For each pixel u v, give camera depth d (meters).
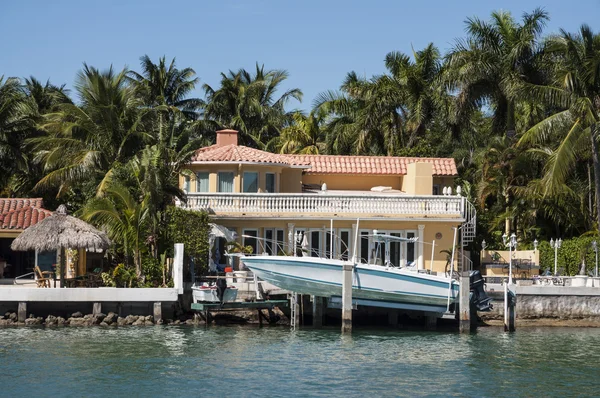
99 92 66.50
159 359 40.38
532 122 79.69
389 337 48.72
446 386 36.41
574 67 62.94
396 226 61.88
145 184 54.28
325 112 92.06
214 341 45.50
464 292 50.16
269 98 105.56
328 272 49.50
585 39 62.44
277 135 102.81
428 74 83.50
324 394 34.59
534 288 54.56
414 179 66.75
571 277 57.62
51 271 56.38
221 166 63.81
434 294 50.38
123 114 66.19
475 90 74.62
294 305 51.34
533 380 37.78
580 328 54.03
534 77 72.69
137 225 53.12
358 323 54.06
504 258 65.88
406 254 61.75
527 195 69.19
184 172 59.31
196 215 55.94
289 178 67.38
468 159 89.69
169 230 55.50
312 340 46.81
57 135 70.00
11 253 60.22
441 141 91.75
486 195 73.06
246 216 60.25
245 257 50.00
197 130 98.94
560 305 54.84
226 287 50.41
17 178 79.19
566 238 73.50
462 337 49.34
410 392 35.25
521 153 71.44
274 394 34.47
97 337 45.66
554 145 72.81
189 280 54.91
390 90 82.00
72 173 64.19
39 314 49.50
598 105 63.62
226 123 101.38
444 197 61.88
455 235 55.31
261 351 43.16
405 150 80.38
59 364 38.88
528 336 50.16
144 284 52.38
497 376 38.44
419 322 54.31
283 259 49.41
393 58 86.00
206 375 37.38
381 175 69.69
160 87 102.44
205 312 50.91
